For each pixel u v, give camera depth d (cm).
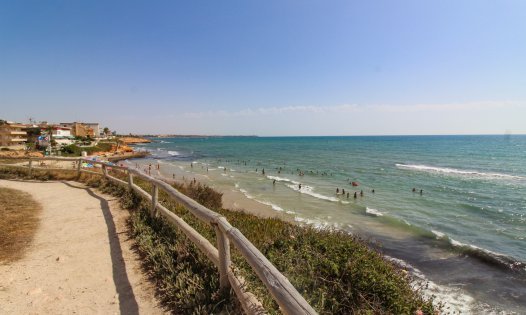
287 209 1705
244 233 536
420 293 519
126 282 366
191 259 394
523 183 2788
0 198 760
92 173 1131
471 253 1041
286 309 176
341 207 1788
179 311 307
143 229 525
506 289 786
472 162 5028
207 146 11706
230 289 305
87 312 304
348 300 354
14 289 340
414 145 11212
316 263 413
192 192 1092
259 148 10044
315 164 4697
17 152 4450
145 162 5184
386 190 2427
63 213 666
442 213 1681
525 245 1159
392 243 1155
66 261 420
